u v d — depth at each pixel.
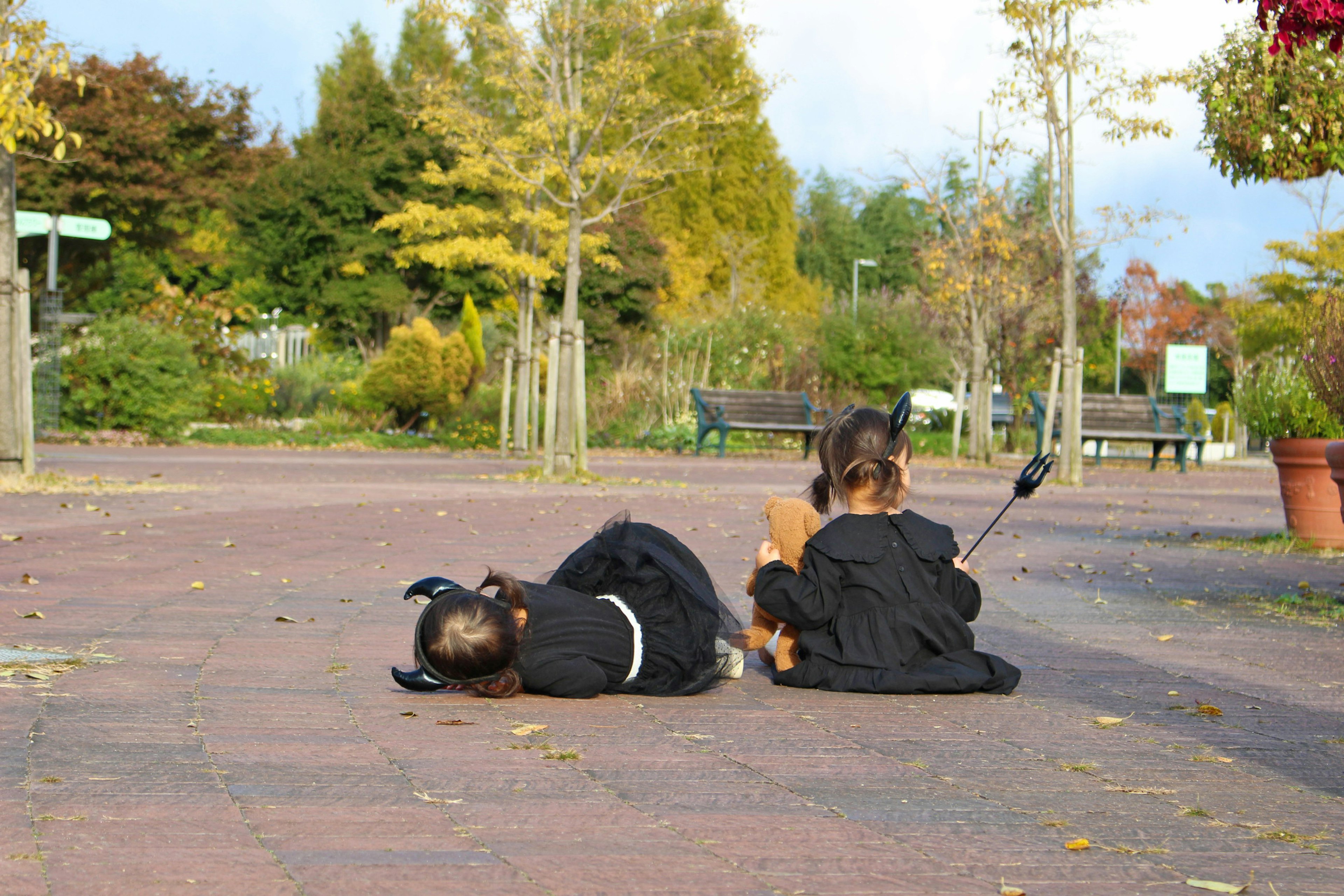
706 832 2.69
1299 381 10.02
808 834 2.70
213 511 10.81
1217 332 55.09
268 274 40.56
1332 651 5.48
